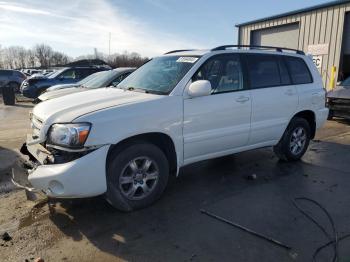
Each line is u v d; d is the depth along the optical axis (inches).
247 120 191.3
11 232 137.3
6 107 628.4
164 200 167.0
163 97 157.5
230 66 186.5
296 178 199.6
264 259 118.6
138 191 155.1
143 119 147.7
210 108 171.9
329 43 562.9
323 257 119.5
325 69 573.9
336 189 182.7
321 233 135.6
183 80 165.5
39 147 144.8
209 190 180.1
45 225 142.6
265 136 205.3
